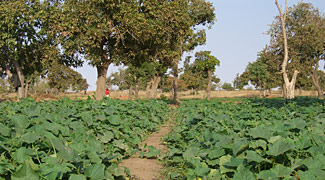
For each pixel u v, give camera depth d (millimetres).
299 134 5816
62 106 11273
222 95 75938
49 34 22297
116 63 21547
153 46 22359
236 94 78000
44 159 3646
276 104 15445
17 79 27922
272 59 32219
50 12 22438
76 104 11781
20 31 24016
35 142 4211
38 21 24031
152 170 5688
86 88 76000
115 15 19375
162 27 20859
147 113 12703
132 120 10227
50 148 4164
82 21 19797
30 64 28828
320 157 4016
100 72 22703
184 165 5582
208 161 4719
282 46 31156
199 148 5445
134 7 20516
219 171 4215
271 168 3811
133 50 21828
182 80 70000
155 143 8562
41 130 4719
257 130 4828
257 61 58250
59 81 64750
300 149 4445
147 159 6605
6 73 29984
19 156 3555
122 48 21812
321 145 4535
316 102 14711
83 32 19938
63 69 65000
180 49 30344
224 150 4758
